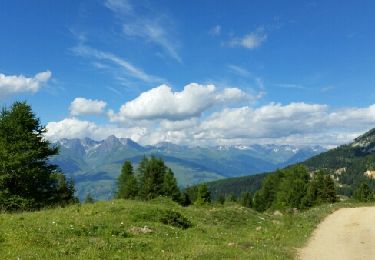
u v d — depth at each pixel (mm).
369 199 108812
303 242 27219
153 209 31000
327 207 57094
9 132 46688
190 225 30906
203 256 19625
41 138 48969
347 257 22562
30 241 18828
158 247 20891
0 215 28688
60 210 33656
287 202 107125
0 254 16766
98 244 19672
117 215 29203
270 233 30547
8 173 45000
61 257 17125
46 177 48281
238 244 24094
